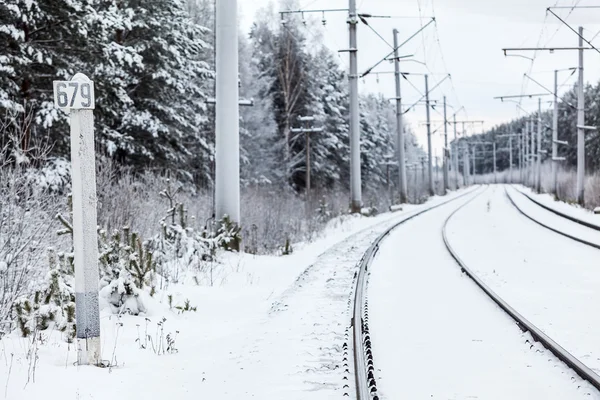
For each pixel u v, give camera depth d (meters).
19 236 8.91
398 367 6.64
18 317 7.72
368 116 71.88
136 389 6.12
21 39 17.36
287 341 7.85
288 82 43.97
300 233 23.45
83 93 6.66
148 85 26.41
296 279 13.02
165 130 25.06
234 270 14.27
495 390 5.90
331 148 52.81
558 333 8.04
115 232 9.55
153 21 25.53
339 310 9.62
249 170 41.12
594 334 7.96
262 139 43.84
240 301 11.09
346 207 37.03
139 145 24.52
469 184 142.88
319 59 53.78
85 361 6.76
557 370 6.47
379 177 71.44
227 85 17.00
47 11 18.06
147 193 18.08
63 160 18.53
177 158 27.11
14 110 16.42
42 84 19.38
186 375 6.68
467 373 6.43
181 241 13.77
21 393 5.57
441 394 5.79
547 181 74.19
